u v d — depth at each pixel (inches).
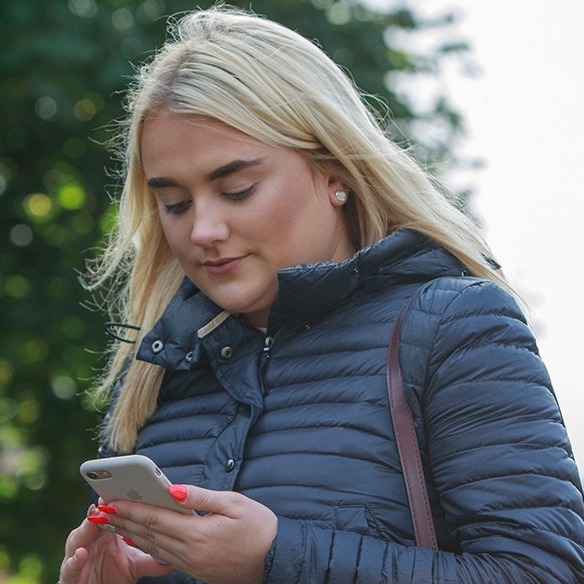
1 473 864.9
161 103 260.1
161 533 231.9
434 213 275.1
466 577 226.5
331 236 268.5
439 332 246.4
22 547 840.9
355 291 261.7
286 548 228.7
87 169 874.1
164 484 227.3
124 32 783.7
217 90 257.0
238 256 259.6
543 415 239.3
